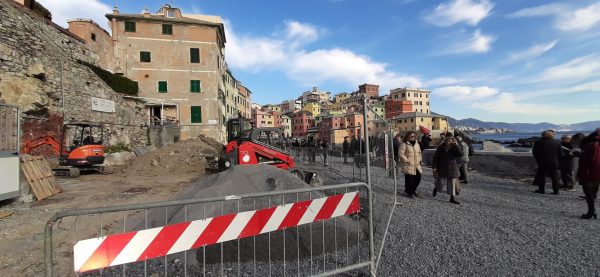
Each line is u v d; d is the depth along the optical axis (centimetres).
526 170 1134
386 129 731
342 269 314
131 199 805
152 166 1489
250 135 1122
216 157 1437
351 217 523
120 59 2919
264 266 370
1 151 672
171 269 355
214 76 3212
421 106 10019
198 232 257
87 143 1391
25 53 1433
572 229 501
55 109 1581
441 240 452
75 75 1761
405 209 647
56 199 802
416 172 772
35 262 387
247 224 279
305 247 404
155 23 3038
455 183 720
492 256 390
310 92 14550
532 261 374
